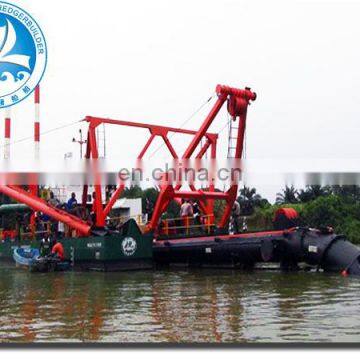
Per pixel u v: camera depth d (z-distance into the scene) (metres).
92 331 9.45
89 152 25.62
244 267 22.05
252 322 10.03
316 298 12.99
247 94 24.19
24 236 31.84
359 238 37.19
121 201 36.34
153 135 26.62
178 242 23.91
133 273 21.47
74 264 23.78
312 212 38.69
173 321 10.25
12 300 13.66
